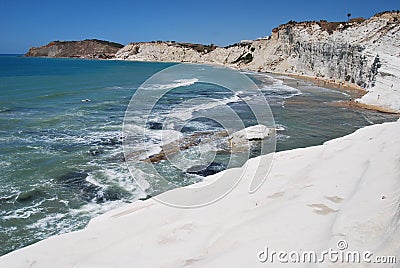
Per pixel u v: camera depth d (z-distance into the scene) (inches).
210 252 196.2
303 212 227.5
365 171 298.2
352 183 278.8
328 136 737.6
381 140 421.7
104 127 756.0
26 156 544.4
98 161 517.0
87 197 396.5
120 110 985.5
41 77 2208.4
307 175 319.0
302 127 823.1
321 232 193.0
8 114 897.5
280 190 289.6
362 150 387.2
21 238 313.4
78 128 744.3
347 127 840.9
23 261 216.5
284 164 371.9
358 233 177.3
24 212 362.6
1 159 526.6
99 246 226.8
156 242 221.0
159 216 265.4
